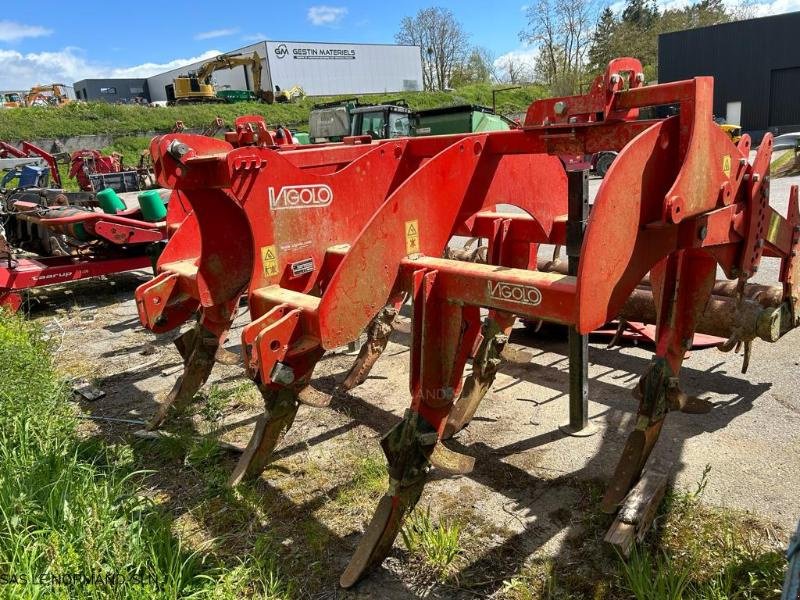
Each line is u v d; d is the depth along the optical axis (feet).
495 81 168.45
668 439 11.03
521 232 12.79
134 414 13.91
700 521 8.80
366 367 14.15
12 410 11.99
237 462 11.48
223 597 7.76
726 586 7.47
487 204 10.25
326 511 9.86
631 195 6.89
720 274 19.56
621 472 8.80
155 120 107.55
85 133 101.09
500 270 7.88
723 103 90.79
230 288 11.73
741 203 8.87
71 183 71.46
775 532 8.52
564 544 8.72
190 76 116.57
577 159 10.26
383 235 8.48
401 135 39.42
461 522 9.31
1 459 10.55
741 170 8.63
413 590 8.09
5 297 21.21
